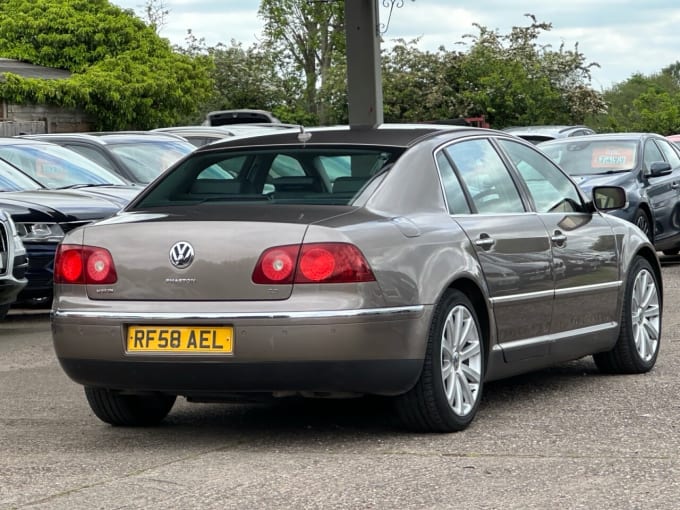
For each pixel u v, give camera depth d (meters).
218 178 6.91
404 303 6.20
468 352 6.72
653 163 16.70
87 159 14.75
